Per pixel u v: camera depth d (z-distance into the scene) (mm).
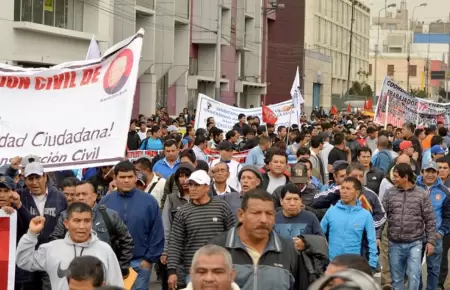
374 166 14992
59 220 8555
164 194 11297
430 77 142250
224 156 13414
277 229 8734
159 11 46688
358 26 109375
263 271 6723
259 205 6629
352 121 38000
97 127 9250
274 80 75125
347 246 9703
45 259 7684
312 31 84438
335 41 95875
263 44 69312
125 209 9508
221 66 57250
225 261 5344
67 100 9398
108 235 8609
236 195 10289
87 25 37031
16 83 9430
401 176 11125
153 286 12797
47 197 9367
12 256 8359
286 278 6730
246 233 6809
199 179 9086
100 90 9312
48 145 9336
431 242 11117
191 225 9125
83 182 9023
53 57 33750
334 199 10695
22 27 31766
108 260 7676
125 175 9523
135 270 9461
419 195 11125
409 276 11109
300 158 13078
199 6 53906
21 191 9320
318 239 7008
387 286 7805
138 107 45469
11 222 8383
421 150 19984
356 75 108688
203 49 55406
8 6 31406
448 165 13938
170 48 47000
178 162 13570
